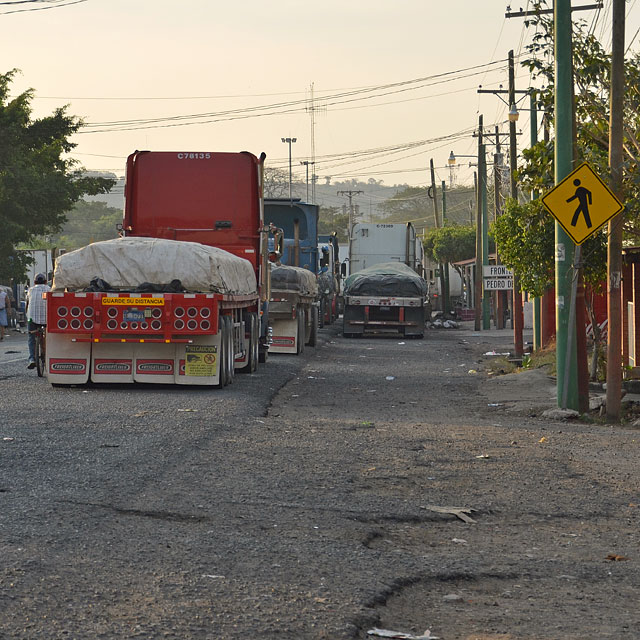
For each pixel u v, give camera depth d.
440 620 10.84
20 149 101.88
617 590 12.16
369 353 60.72
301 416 27.83
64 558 12.24
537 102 34.16
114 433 22.69
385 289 82.88
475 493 17.42
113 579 11.49
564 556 13.62
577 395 30.59
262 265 43.12
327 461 19.98
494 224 48.62
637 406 31.14
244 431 23.88
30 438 21.55
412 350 64.88
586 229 28.61
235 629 10.00
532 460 20.83
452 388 39.03
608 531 15.12
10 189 95.44
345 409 30.56
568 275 30.47
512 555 13.60
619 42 29.00
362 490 17.34
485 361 55.31
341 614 10.63
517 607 11.38
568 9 30.08
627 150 33.03
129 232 41.53
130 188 41.53
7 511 14.51
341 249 120.88
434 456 21.00
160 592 11.09
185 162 41.59
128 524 14.20
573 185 28.61
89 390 33.09
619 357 29.36
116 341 33.56
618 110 29.16
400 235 100.69
